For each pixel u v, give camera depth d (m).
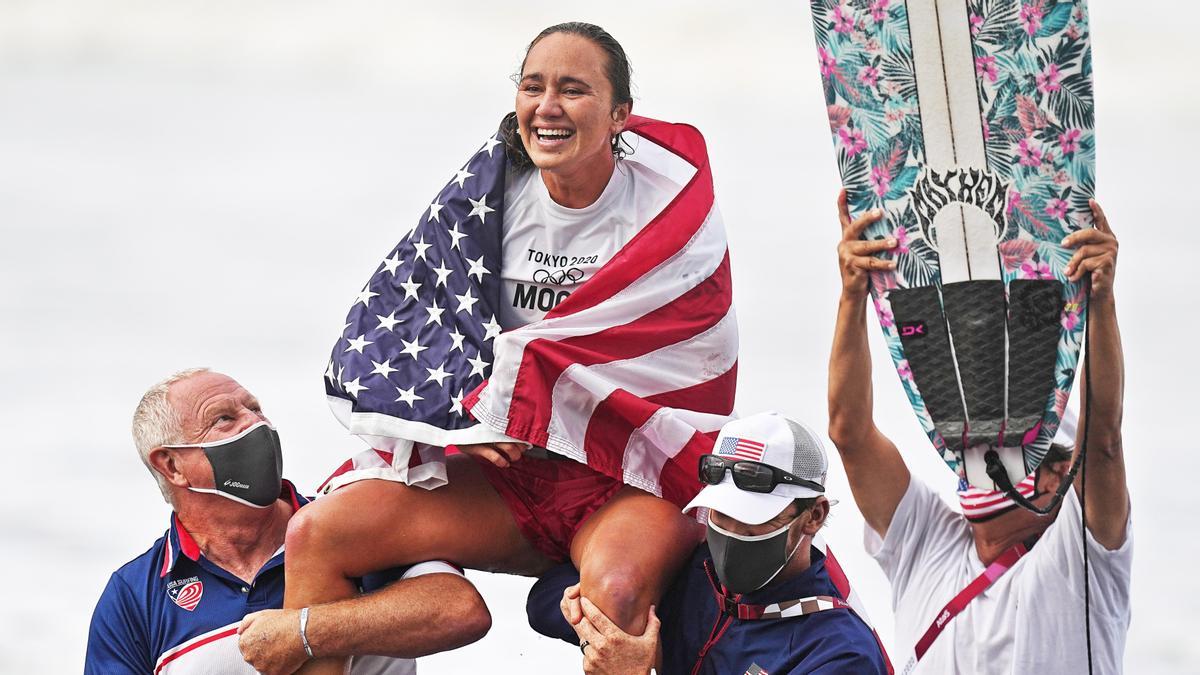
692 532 13.43
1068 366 12.79
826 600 12.76
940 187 13.15
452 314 13.77
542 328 13.25
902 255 13.25
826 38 13.48
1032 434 12.82
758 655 12.72
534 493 13.69
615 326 13.38
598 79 13.30
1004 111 12.99
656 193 13.93
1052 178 12.88
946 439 13.05
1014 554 13.88
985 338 12.98
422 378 13.53
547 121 13.30
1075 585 13.48
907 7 13.22
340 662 13.39
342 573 13.48
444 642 13.39
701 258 13.74
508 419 13.13
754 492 12.39
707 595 13.17
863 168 13.40
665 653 13.29
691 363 13.70
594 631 12.69
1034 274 12.91
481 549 13.75
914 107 13.23
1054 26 12.82
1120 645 13.73
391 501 13.58
